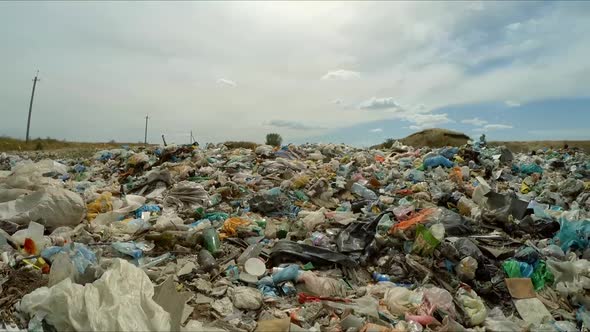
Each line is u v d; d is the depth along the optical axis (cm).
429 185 884
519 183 1005
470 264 465
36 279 402
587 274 457
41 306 326
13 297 369
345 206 769
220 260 508
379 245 536
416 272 486
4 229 521
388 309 414
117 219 639
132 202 721
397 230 537
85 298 321
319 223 638
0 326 321
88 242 527
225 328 368
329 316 397
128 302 325
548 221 616
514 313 432
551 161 1184
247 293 414
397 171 1041
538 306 429
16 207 578
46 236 521
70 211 585
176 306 350
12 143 3097
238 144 1747
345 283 474
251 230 605
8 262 432
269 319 382
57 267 381
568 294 446
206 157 1170
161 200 771
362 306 409
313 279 446
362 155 1251
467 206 698
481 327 395
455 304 416
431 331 372
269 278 455
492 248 541
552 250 520
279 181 943
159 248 530
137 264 470
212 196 786
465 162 1121
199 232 549
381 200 762
